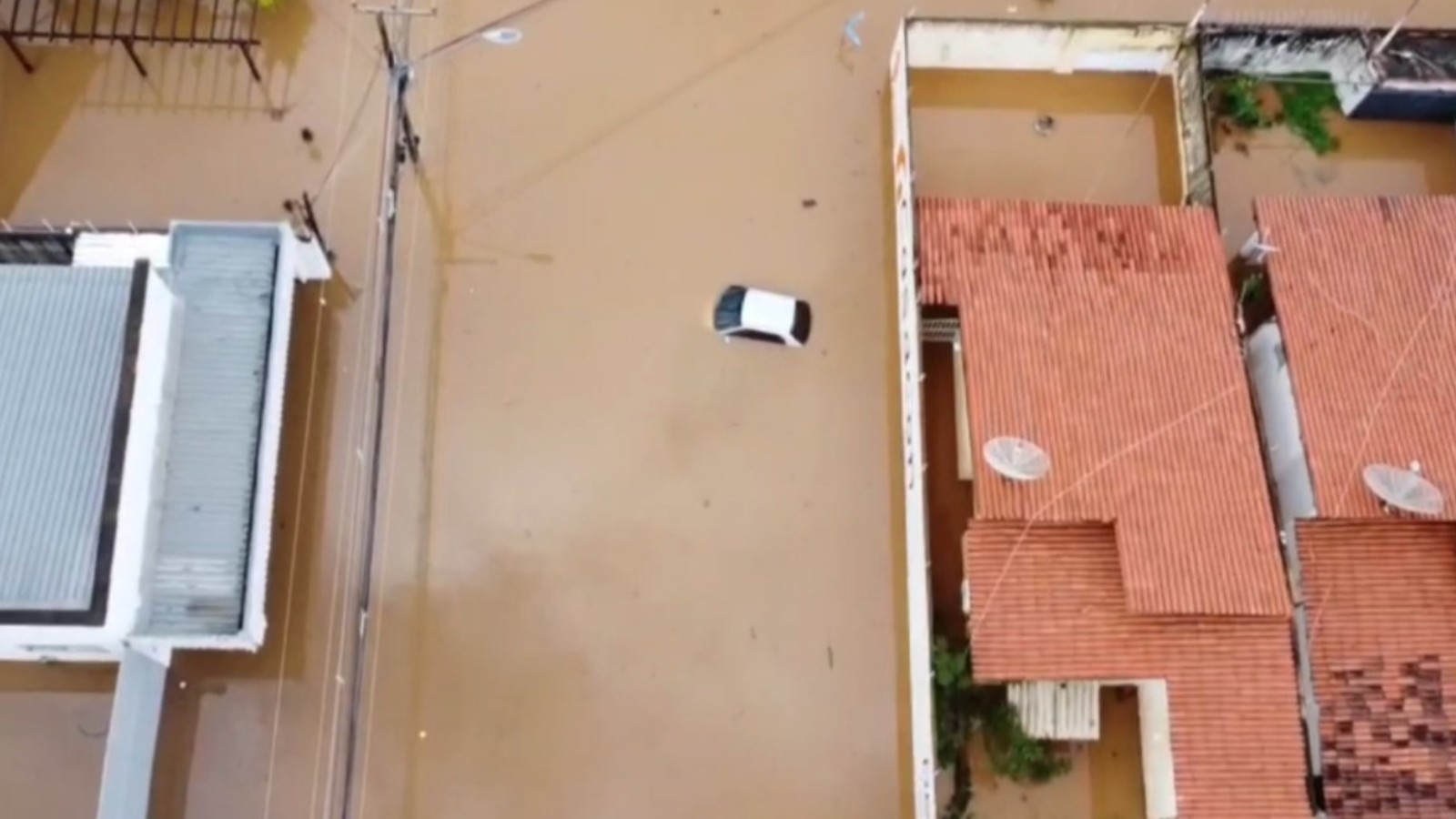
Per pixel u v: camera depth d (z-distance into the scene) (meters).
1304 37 21.25
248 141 21.64
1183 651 17.61
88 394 16.95
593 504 20.06
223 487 18.08
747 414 20.62
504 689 19.11
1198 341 18.88
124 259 19.03
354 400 20.34
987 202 19.86
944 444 20.36
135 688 17.31
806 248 21.56
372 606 19.38
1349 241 19.64
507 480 20.12
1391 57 21.42
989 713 18.69
